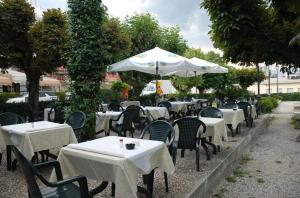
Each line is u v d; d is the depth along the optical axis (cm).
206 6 872
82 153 345
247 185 534
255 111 1303
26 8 1023
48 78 2200
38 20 1080
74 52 732
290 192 496
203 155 665
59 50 994
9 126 545
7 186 460
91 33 728
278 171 613
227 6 830
